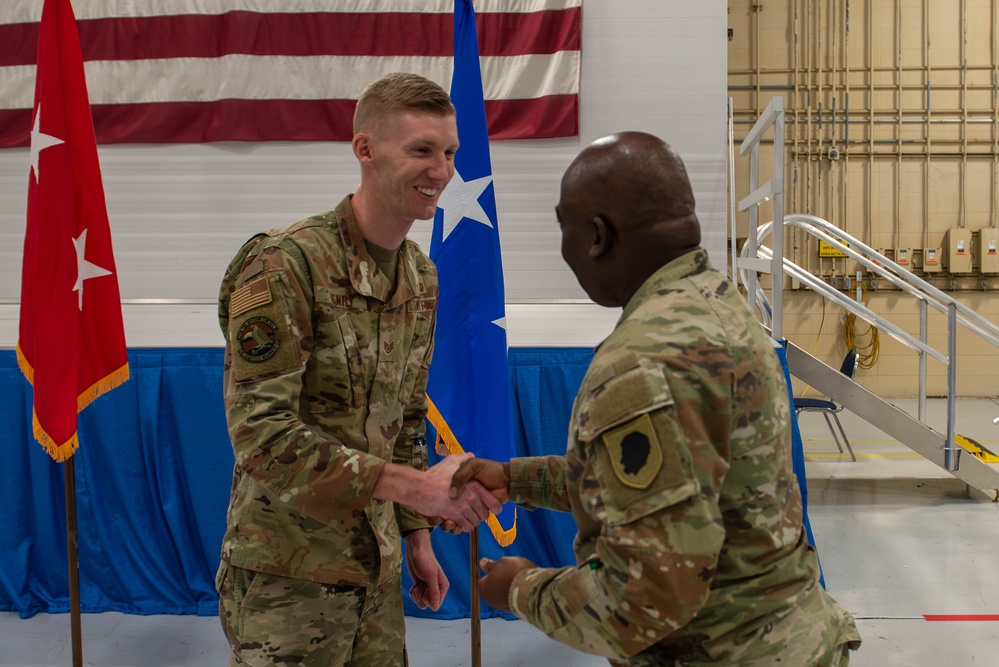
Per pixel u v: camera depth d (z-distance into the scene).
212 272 3.78
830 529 4.60
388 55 3.69
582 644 1.04
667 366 0.99
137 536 3.30
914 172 8.55
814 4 8.52
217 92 3.71
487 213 2.50
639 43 3.69
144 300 3.77
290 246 1.49
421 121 1.51
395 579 1.72
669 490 0.94
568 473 1.09
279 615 1.55
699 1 3.67
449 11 3.67
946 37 8.45
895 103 8.53
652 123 3.71
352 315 1.55
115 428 3.26
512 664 2.96
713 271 1.14
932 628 3.30
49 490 3.28
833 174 8.62
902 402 8.51
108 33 3.69
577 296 3.76
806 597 1.10
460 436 2.45
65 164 2.26
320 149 3.73
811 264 8.66
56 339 2.23
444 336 2.47
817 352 8.70
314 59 3.70
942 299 4.89
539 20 3.65
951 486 5.48
